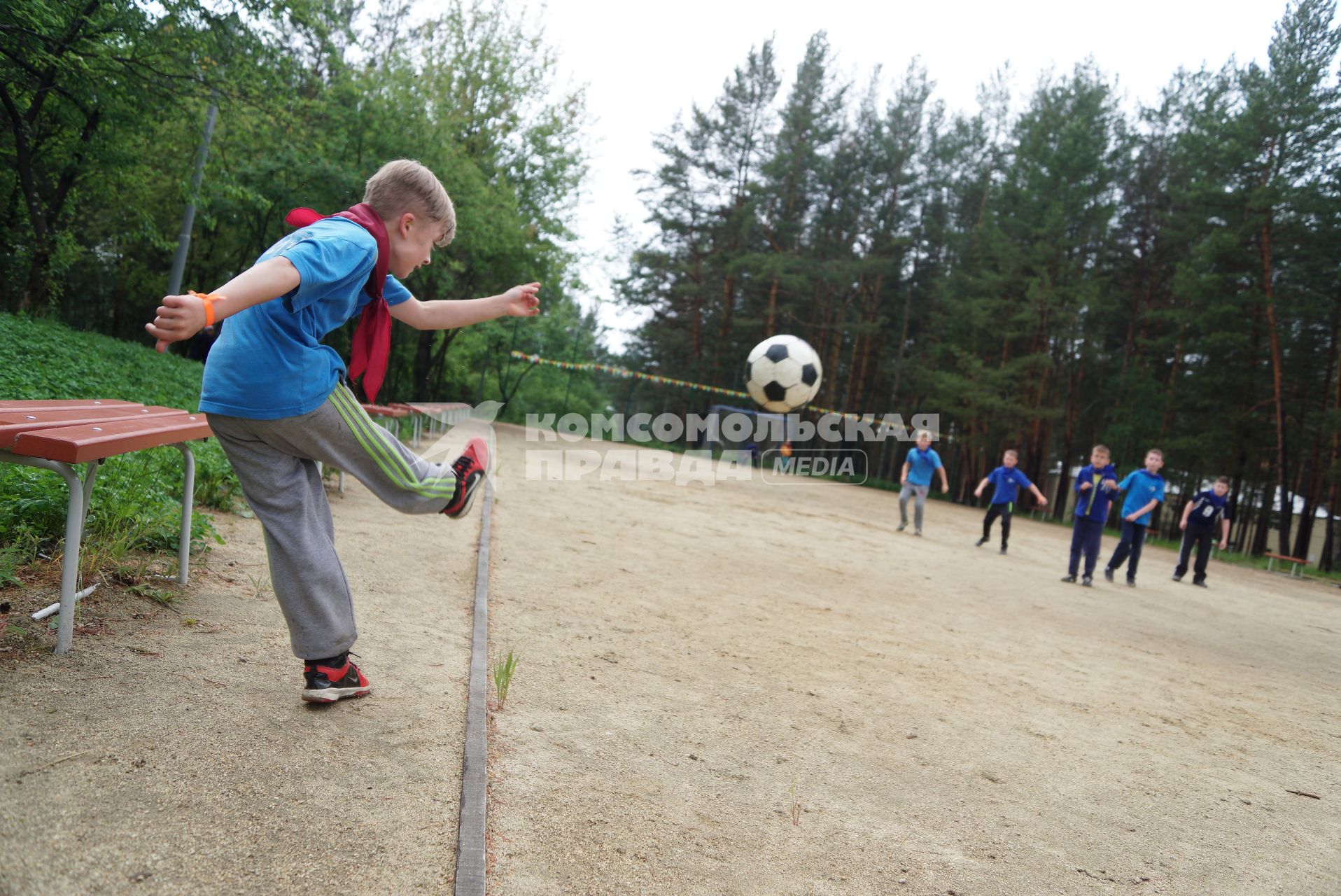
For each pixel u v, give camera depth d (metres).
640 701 3.41
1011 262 30.95
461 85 26.20
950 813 2.78
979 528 17.28
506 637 3.97
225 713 2.54
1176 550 22.17
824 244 36.75
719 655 4.30
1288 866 2.74
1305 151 24.91
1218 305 26.08
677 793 2.60
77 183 17.59
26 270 16.95
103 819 1.88
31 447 2.42
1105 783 3.27
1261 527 28.75
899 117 36.31
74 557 2.75
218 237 23.92
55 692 2.47
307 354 2.36
